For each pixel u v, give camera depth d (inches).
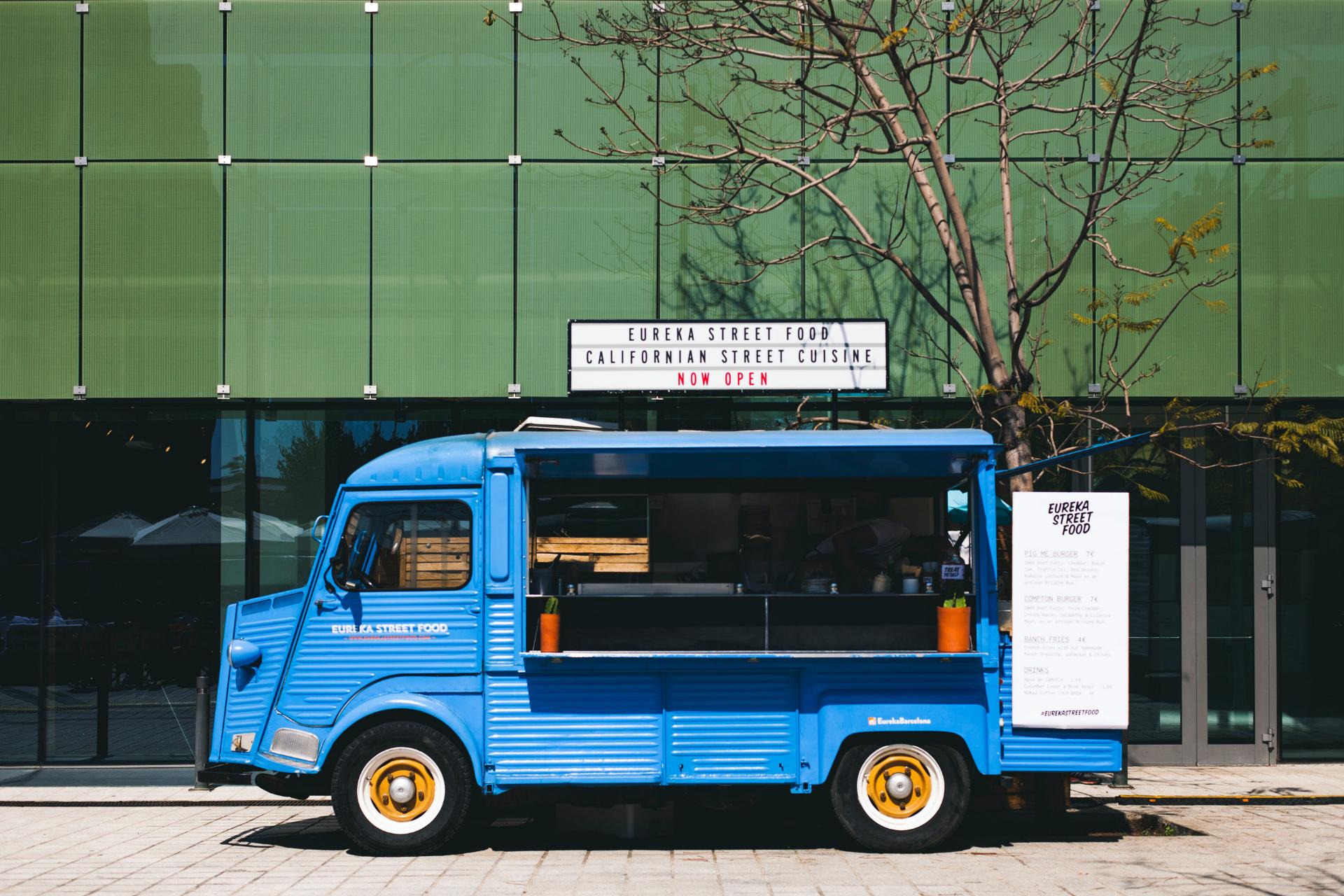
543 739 315.3
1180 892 268.5
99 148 471.8
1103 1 466.0
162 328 469.1
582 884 278.8
